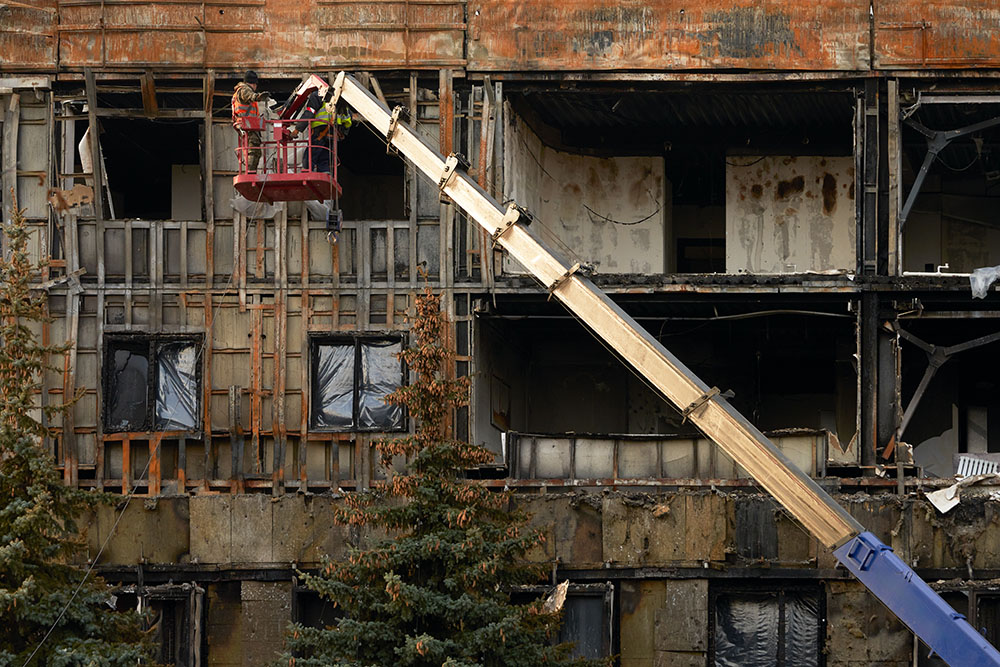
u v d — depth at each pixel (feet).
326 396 354.33
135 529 344.28
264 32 358.64
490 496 280.72
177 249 357.61
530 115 382.42
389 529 280.92
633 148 400.67
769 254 395.96
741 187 398.62
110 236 357.82
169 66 357.20
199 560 342.64
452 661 254.88
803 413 417.08
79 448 352.28
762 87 359.87
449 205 355.56
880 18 354.95
